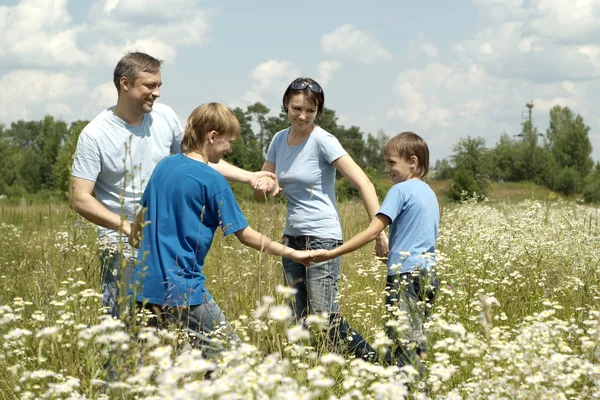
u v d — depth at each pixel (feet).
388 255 14.44
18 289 17.97
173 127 15.25
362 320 16.16
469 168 168.86
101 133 14.15
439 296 15.30
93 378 9.78
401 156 14.71
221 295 17.93
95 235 17.15
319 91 15.49
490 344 10.23
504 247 20.27
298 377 9.55
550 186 252.83
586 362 10.18
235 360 9.54
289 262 16.12
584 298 16.46
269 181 15.57
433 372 9.68
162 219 12.52
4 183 290.76
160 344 11.28
